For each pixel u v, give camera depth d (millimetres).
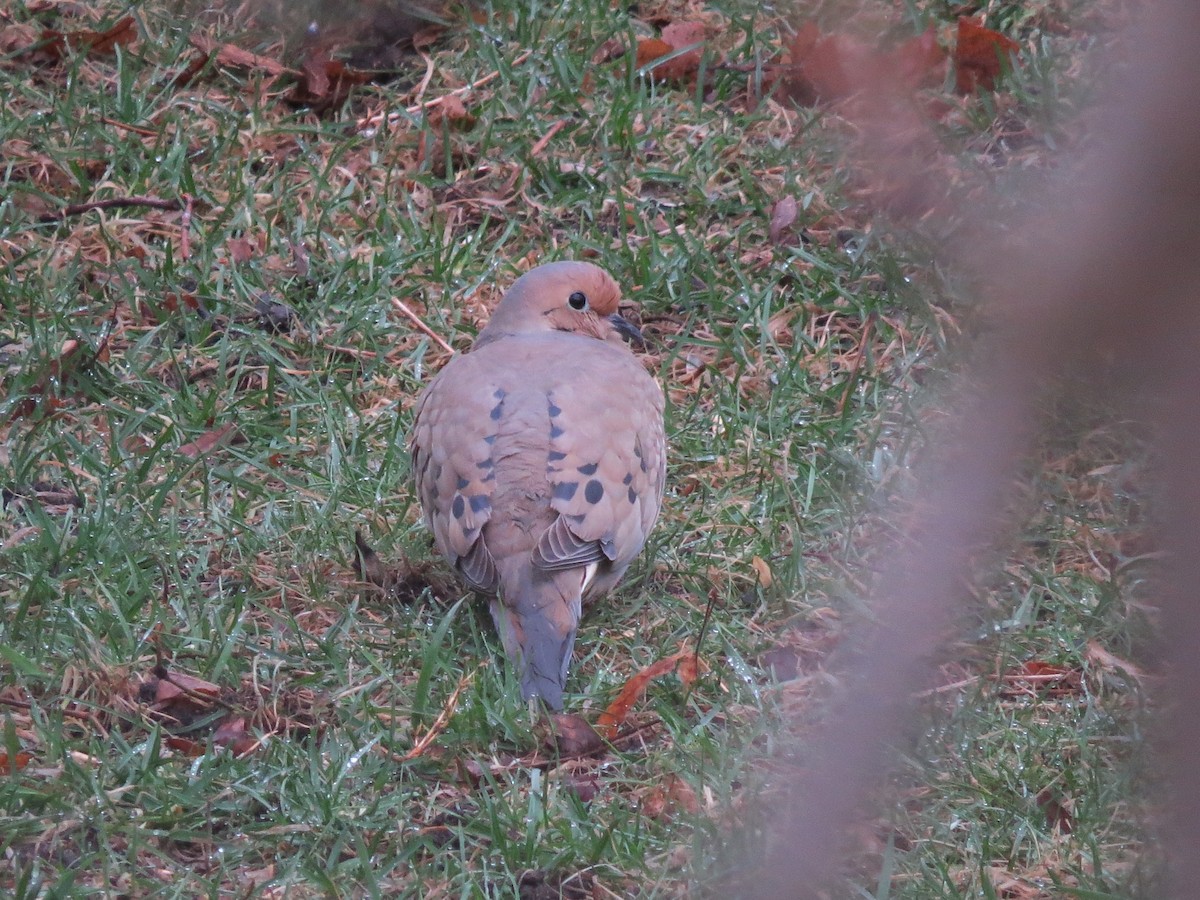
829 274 13391
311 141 14891
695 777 8602
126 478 10977
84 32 15461
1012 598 10234
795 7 4730
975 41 14883
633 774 8766
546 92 15352
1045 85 14469
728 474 11500
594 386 9719
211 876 7898
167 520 10750
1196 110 3225
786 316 13188
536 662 8898
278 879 7844
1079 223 3406
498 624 9234
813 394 12242
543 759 8828
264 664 9453
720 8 16375
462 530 9188
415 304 13281
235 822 8289
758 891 7074
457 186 14484
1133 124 3301
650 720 9164
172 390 12078
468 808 8461
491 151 14805
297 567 10391
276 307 12930
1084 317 3443
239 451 11578
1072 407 10266
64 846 8000
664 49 15672
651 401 10141
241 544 10516
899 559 4453
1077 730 9109
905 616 4105
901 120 4625
